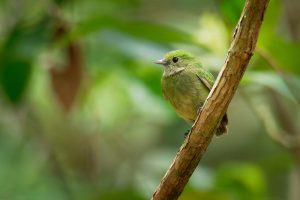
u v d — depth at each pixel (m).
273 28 9.66
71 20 11.18
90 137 14.33
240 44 6.57
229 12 9.95
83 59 11.16
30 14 12.51
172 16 14.73
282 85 9.33
